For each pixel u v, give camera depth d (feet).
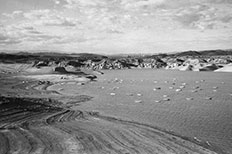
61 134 69.87
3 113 91.40
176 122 96.43
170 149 61.93
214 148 65.98
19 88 214.48
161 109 125.90
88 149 58.59
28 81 279.69
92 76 372.17
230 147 67.21
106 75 451.12
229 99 161.68
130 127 82.74
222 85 261.65
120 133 74.18
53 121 86.79
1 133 67.87
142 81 315.58
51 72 400.88
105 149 59.36
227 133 81.25
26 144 59.82
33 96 165.68
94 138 67.67
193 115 110.42
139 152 58.49
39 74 378.32
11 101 111.45
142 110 123.03
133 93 195.00
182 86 247.29
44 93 185.88
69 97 167.22
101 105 138.31
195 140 72.28
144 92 201.98
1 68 477.77
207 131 83.41
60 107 124.47
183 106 135.03
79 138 66.85
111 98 166.50
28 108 105.60
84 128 78.38
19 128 73.72
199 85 262.67
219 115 110.83
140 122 95.04
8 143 60.08
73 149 57.98
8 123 79.10
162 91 209.05
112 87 240.73
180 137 74.38
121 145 63.00
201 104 141.79
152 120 99.60
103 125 84.12
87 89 220.84
